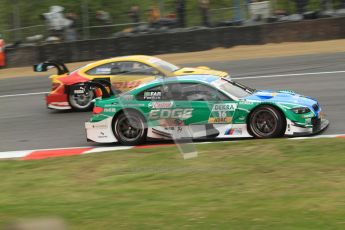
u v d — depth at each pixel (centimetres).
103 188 2117
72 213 1717
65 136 3481
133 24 7069
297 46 6312
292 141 2675
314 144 2573
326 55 5678
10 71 6781
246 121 2892
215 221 1549
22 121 4066
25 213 1755
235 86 3072
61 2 7400
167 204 1788
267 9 6719
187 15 6844
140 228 1518
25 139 3494
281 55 5944
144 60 3900
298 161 2286
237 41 6594
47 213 1731
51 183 2266
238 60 5947
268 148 2561
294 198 1769
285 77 4925
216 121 2939
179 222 1557
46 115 4200
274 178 2061
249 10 6769
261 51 6266
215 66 5784
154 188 2056
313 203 1692
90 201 1908
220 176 2153
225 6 6819
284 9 6706
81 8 7212
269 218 1553
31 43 7338
